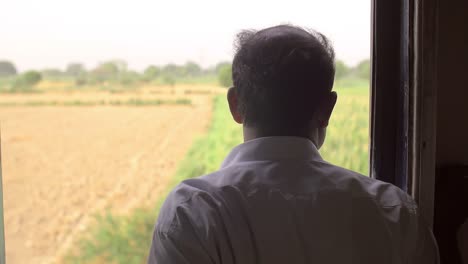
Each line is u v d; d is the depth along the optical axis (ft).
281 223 1.65
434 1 2.61
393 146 2.93
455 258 2.74
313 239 1.65
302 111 1.78
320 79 1.77
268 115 1.78
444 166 2.93
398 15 2.82
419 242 1.85
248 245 1.63
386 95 2.90
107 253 6.37
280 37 1.76
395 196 1.84
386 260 1.72
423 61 2.64
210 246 1.61
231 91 1.87
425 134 2.67
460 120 2.91
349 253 1.68
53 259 6.34
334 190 1.73
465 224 2.71
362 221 1.73
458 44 2.86
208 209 1.65
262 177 1.73
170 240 1.63
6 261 2.82
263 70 1.73
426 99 2.66
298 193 1.70
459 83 2.88
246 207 1.66
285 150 1.78
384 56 2.86
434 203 2.79
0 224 2.74
